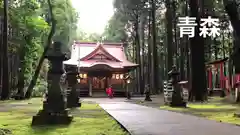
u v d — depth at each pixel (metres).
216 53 44.06
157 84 45.50
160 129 8.83
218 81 44.09
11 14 34.34
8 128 9.77
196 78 25.41
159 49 57.88
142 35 55.16
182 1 37.12
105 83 48.91
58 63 11.25
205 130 8.62
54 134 8.66
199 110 16.56
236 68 11.41
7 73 30.33
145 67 61.88
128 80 43.03
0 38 34.34
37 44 38.25
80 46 51.34
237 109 17.06
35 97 37.97
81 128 9.73
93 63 47.19
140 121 10.90
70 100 20.14
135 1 46.06
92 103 25.19
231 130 8.65
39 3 37.09
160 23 51.06
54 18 31.69
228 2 11.41
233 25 11.42
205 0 35.81
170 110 16.55
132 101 29.31
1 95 30.22
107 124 10.64
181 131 8.47
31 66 39.03
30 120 12.11
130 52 70.88
